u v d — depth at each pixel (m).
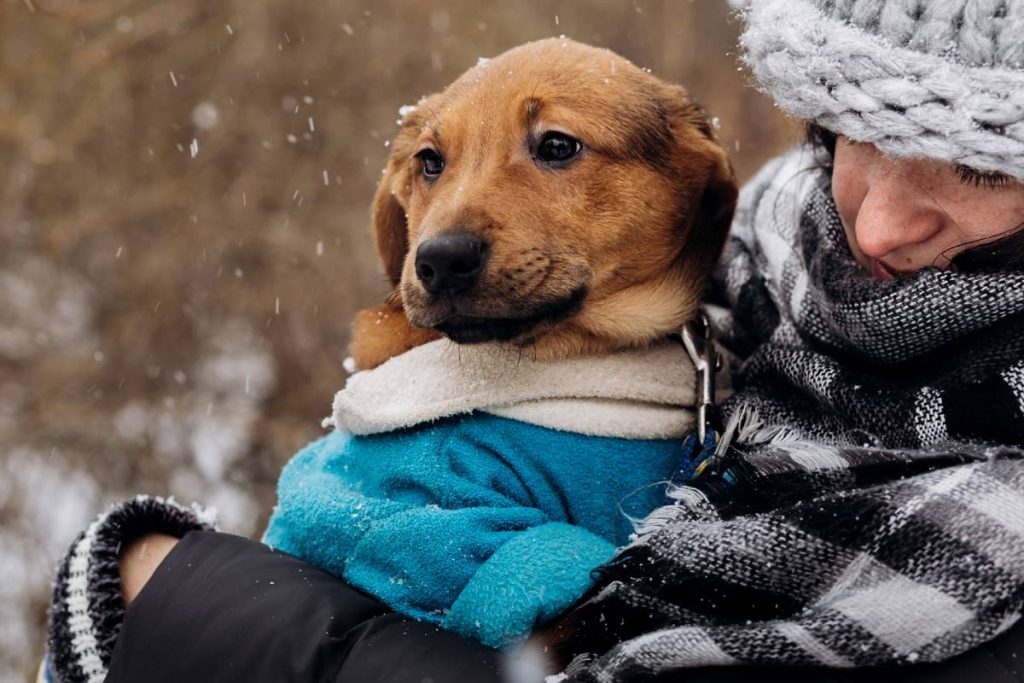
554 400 2.33
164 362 7.63
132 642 2.11
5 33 7.79
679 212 2.76
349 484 2.35
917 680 1.72
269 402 7.66
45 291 7.58
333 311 7.72
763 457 2.00
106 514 2.46
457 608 2.04
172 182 7.93
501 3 9.05
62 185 7.71
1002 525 1.71
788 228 2.50
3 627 6.39
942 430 1.96
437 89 8.53
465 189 2.58
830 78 1.88
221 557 2.19
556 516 2.25
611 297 2.63
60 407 7.21
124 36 7.94
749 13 2.08
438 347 2.48
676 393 2.42
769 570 1.81
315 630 1.97
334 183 8.22
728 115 9.60
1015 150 1.73
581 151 2.65
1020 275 1.90
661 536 1.92
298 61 8.41
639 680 1.87
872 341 2.05
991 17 1.76
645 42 10.10
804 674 1.77
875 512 1.78
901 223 1.98
